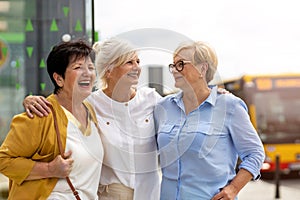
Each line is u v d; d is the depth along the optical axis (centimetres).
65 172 299
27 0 537
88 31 493
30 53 536
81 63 313
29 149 302
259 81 1458
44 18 524
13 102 606
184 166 331
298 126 1440
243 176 329
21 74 568
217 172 328
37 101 308
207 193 328
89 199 318
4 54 595
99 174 324
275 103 1450
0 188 468
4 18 583
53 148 304
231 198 325
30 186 304
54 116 307
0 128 613
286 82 1455
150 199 344
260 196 1182
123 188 336
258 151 331
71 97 316
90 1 491
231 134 334
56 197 303
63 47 314
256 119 1438
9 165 301
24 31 548
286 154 1423
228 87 1572
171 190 335
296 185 1348
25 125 301
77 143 310
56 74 317
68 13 504
